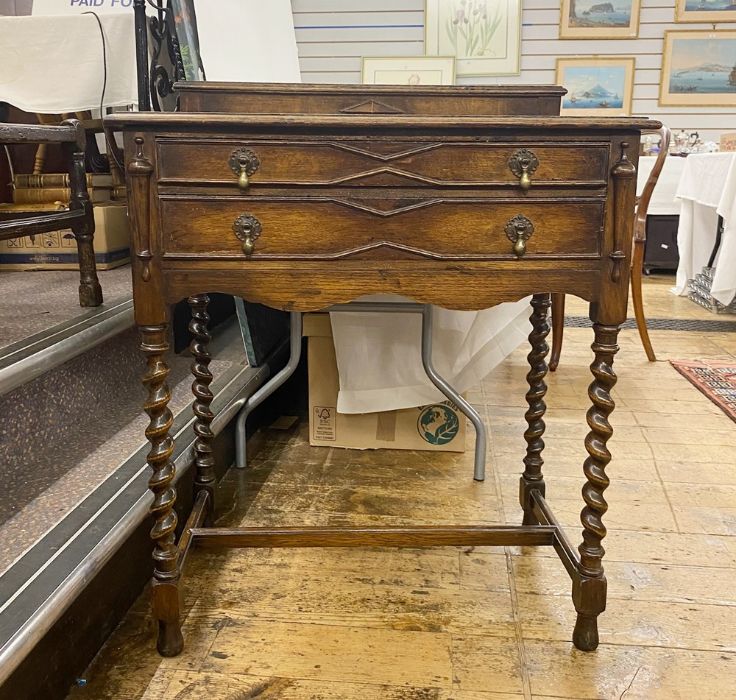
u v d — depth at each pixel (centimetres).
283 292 103
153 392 105
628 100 499
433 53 498
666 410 225
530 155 100
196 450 145
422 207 101
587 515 110
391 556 139
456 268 103
